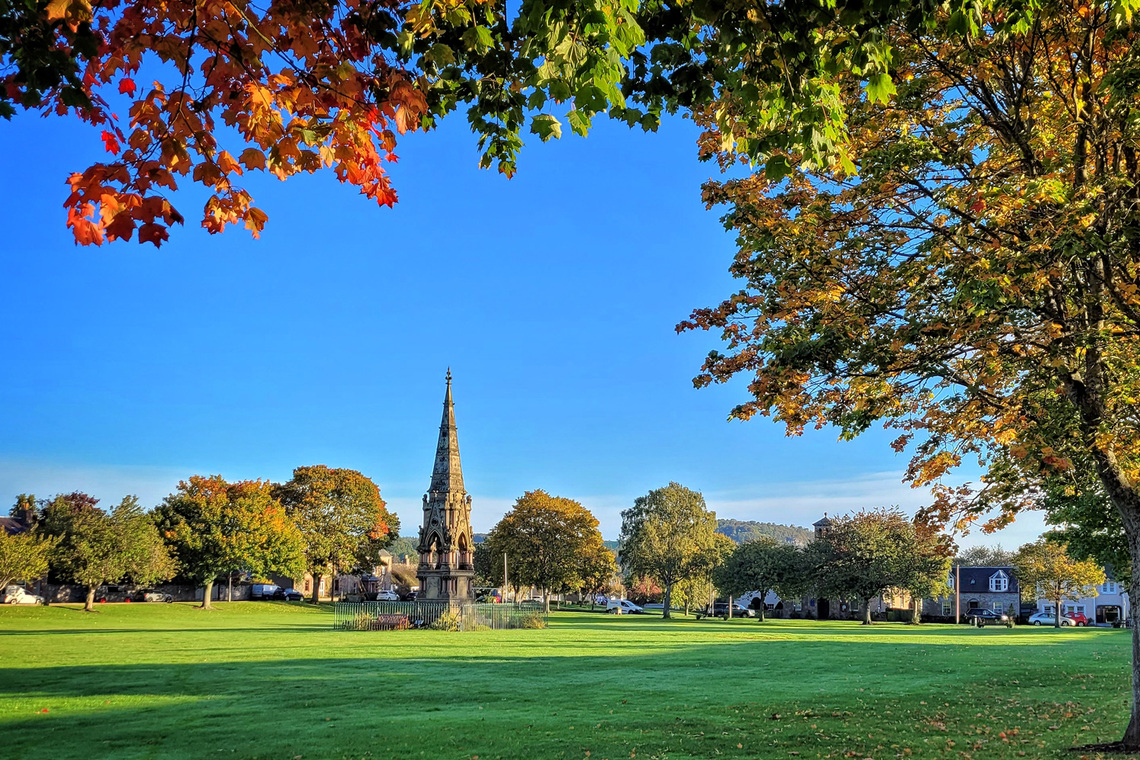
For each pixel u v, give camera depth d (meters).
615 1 6.27
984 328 13.28
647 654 38.97
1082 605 117.69
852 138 13.96
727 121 8.04
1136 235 12.48
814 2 6.94
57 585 89.44
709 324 15.94
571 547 101.38
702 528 108.19
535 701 23.06
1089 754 15.31
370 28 7.27
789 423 15.68
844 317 13.77
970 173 13.70
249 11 6.41
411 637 50.72
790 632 64.44
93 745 16.86
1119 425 14.60
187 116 6.48
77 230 6.22
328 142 7.48
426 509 67.25
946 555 18.17
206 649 39.84
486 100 8.13
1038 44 13.89
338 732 18.14
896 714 20.73
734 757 15.50
